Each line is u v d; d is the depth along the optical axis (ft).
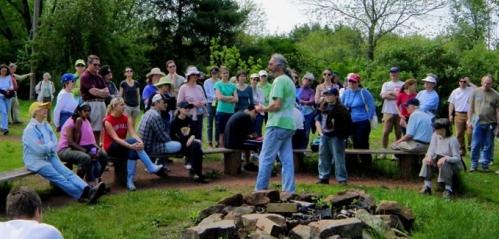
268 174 28.35
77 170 29.37
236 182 33.40
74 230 21.84
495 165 40.78
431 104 41.01
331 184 33.53
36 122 27.07
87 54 95.35
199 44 127.44
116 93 39.01
